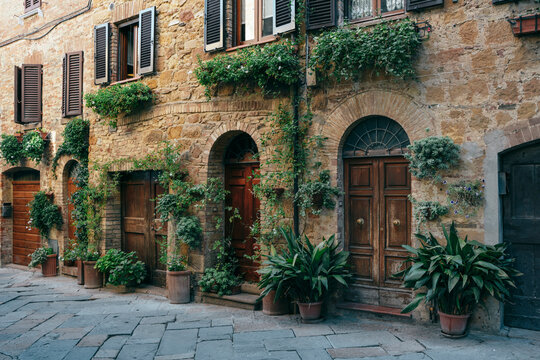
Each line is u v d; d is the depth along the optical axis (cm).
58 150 998
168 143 746
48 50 1053
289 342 488
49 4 1045
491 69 492
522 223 496
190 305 687
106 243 861
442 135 519
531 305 495
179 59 748
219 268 704
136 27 870
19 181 1163
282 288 585
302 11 610
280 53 595
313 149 609
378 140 581
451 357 424
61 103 1014
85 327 580
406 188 564
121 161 827
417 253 489
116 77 874
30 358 472
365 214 593
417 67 534
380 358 430
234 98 681
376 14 586
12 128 1148
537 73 469
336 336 502
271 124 637
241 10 709
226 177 734
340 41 543
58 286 873
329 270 550
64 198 1012
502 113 487
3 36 1179
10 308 694
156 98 779
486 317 491
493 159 491
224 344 494
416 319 534
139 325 582
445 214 515
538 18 458
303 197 604
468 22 504
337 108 592
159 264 809
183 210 723
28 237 1134
